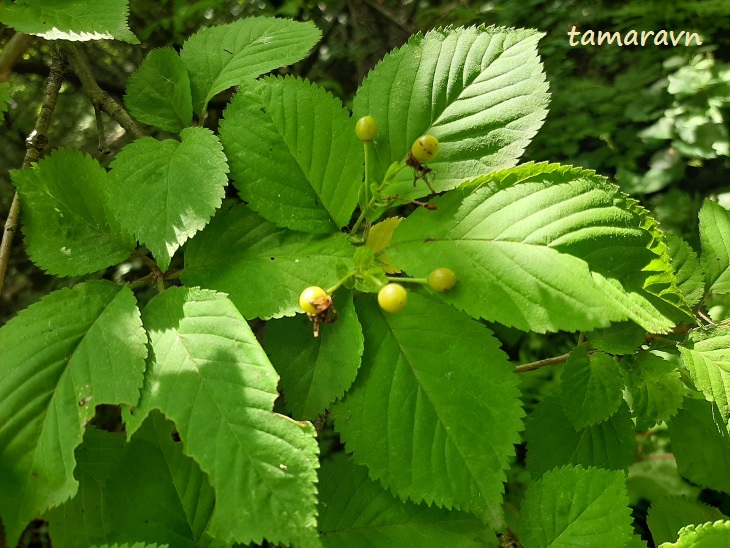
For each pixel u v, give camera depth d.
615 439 0.22
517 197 0.19
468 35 0.21
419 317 0.19
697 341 0.20
